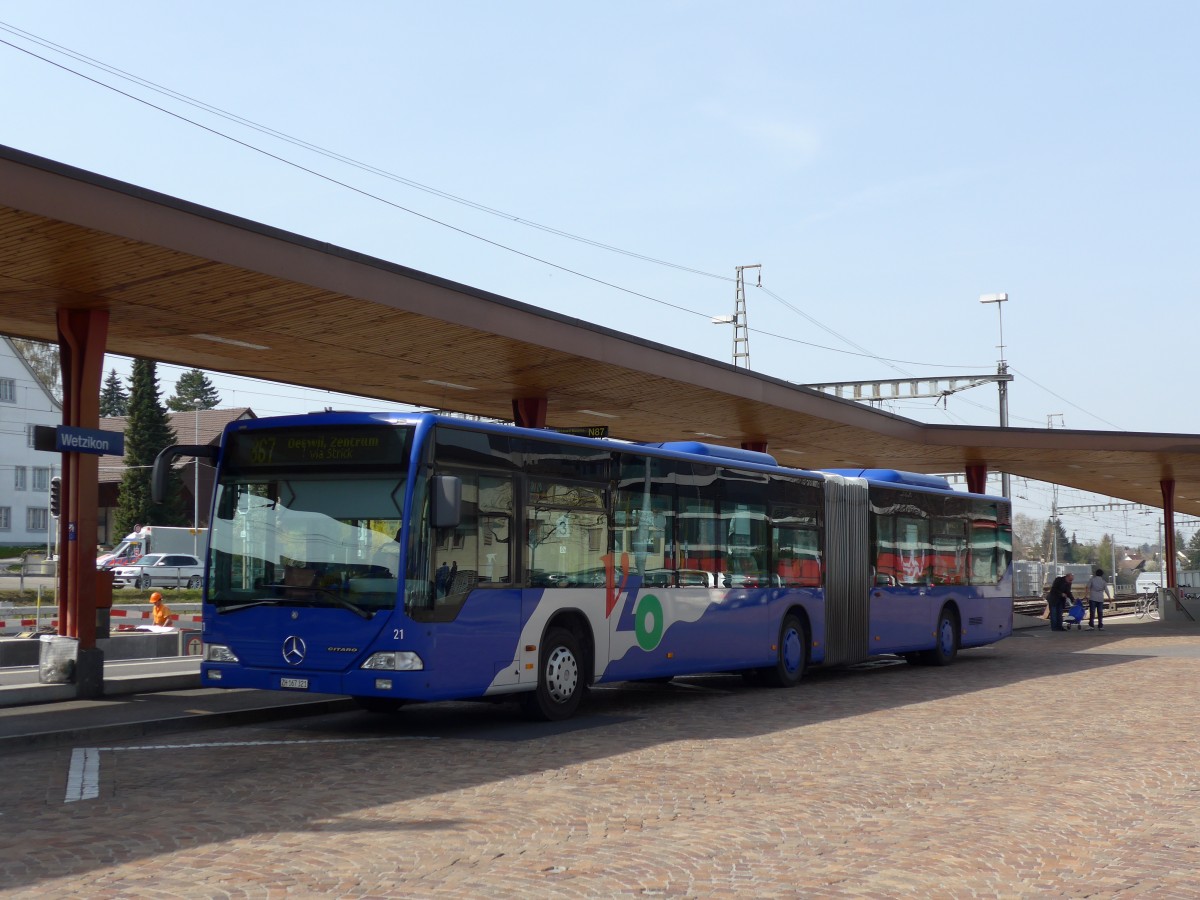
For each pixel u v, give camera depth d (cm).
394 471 1295
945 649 2459
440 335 1880
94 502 1596
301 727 1421
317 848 782
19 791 977
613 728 1408
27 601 4675
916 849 796
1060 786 1023
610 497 1583
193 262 1420
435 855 767
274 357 2089
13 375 8012
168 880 700
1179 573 7769
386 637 1261
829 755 1192
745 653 1847
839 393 5034
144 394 8575
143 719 1363
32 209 1227
